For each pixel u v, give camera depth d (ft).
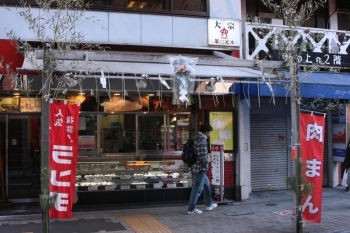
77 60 24.70
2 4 30.12
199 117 35.96
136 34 33.22
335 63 37.24
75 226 27.37
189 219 29.37
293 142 25.31
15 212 31.01
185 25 34.55
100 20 32.30
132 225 27.61
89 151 34.55
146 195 35.12
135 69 26.03
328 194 39.24
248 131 39.17
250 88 32.83
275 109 41.06
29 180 34.81
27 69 23.71
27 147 34.81
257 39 36.11
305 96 33.14
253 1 40.96
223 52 35.55
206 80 26.73
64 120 21.09
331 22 42.88
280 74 27.09
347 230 26.04
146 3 34.14
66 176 21.01
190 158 30.99
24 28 30.30
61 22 25.39
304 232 25.58
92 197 33.86
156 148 35.96
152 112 35.78
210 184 35.45
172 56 27.25
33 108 34.27
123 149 35.35
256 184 40.37
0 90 31.42
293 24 27.61
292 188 25.11
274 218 29.60
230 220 29.04
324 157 43.04
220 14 35.50
